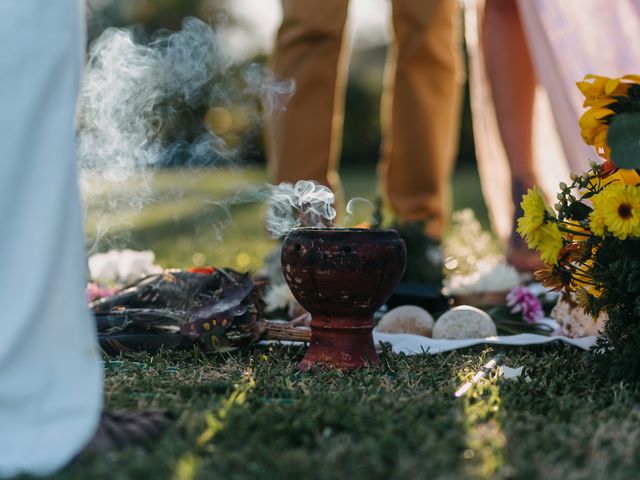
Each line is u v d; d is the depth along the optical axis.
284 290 2.30
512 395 1.35
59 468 1.04
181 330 1.77
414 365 1.65
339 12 2.67
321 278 1.60
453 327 1.97
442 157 2.84
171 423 1.17
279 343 1.82
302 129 2.72
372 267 1.60
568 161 2.23
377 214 2.52
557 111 2.25
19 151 1.06
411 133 2.81
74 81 1.13
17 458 1.03
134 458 1.04
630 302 1.53
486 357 1.75
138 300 1.91
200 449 1.08
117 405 1.30
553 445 1.11
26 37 1.08
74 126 1.13
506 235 3.19
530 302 2.21
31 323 1.05
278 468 1.01
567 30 2.21
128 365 1.64
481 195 8.30
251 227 5.45
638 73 2.14
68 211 1.10
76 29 1.13
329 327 1.64
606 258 1.54
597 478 1.00
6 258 1.05
